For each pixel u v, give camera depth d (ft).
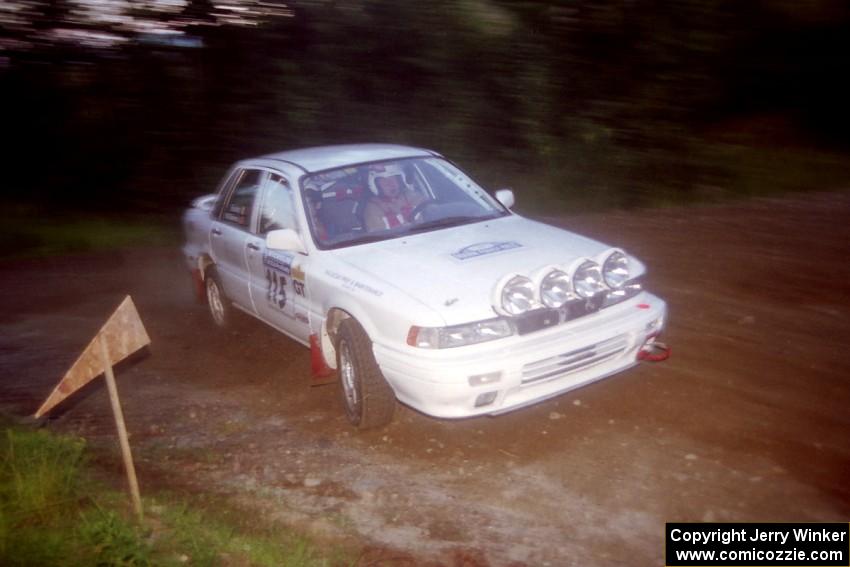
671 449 16.43
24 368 24.00
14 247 39.96
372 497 15.47
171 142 44.39
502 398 16.11
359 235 19.75
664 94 42.63
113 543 13.15
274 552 13.50
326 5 41.50
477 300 16.29
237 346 24.41
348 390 18.38
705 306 24.67
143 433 19.06
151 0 42.65
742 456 15.96
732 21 43.83
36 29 43.27
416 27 40.73
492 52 41.01
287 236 19.30
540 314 16.40
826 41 48.29
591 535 13.91
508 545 13.74
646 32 41.75
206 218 25.20
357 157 21.70
